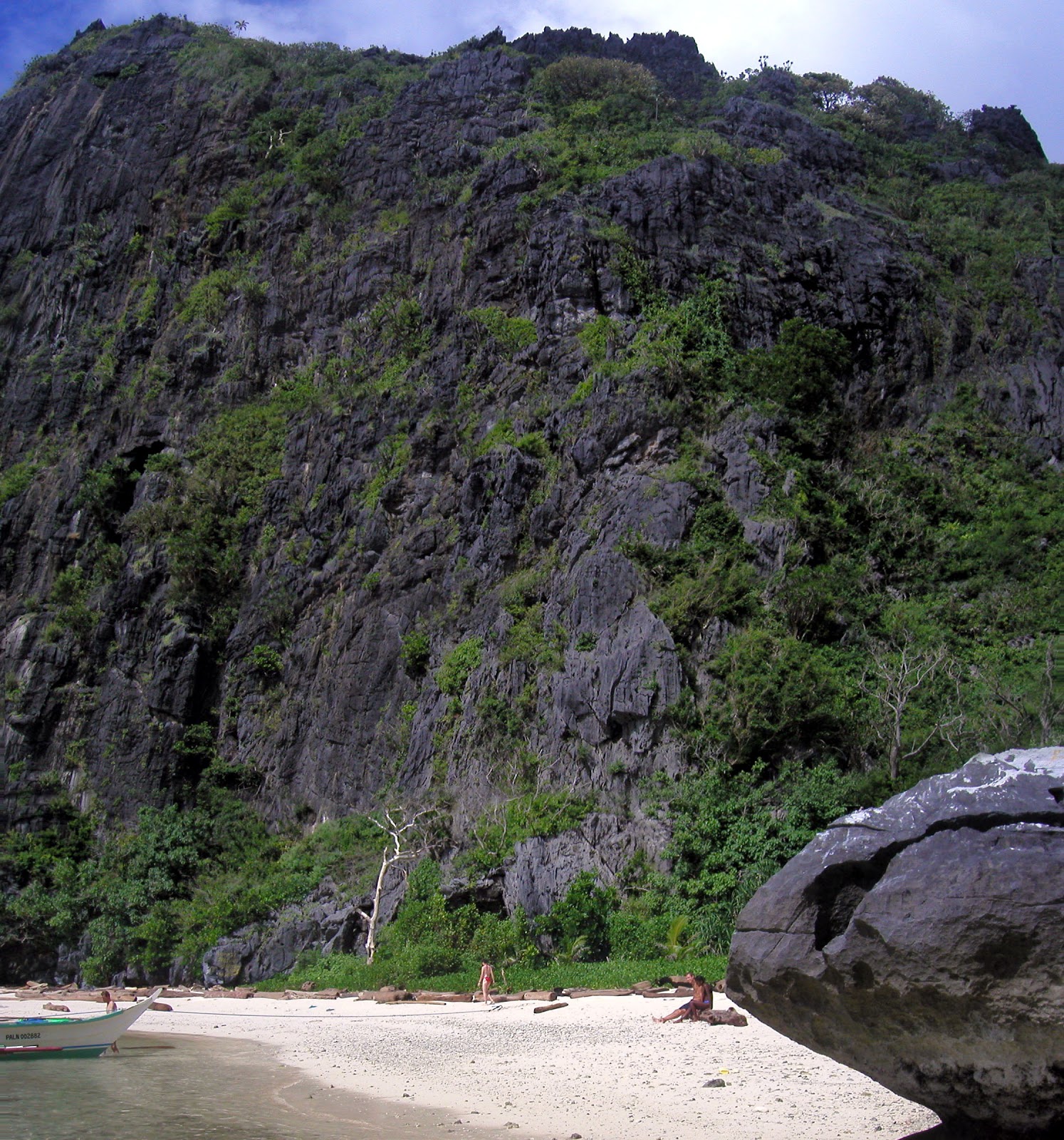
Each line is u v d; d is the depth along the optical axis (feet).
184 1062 60.90
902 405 161.38
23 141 266.77
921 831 25.59
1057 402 161.99
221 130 236.84
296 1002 90.89
